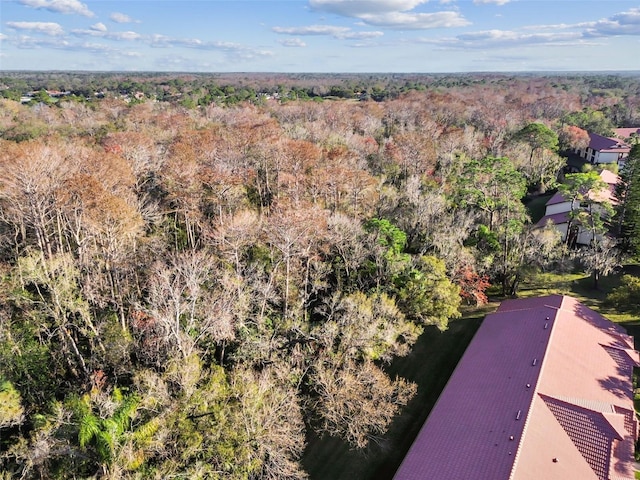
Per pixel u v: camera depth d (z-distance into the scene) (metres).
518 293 51.44
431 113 113.31
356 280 43.28
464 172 60.94
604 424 28.02
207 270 36.75
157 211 49.88
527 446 26.12
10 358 30.95
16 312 36.69
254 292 37.94
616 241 55.94
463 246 50.94
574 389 30.95
